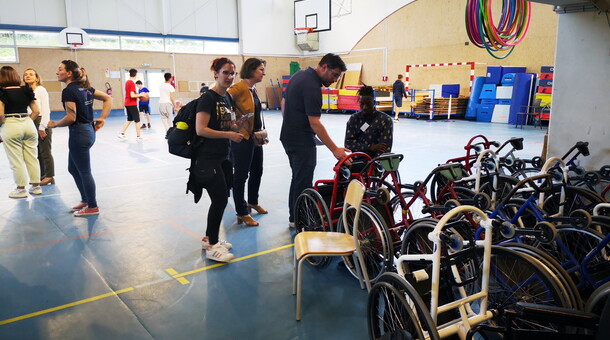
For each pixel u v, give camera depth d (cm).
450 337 209
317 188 350
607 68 368
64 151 902
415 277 199
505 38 484
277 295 290
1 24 1540
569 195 314
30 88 526
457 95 1520
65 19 1658
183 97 1962
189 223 441
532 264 199
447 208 250
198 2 1931
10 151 526
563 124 401
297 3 2058
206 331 248
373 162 304
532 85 1271
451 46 1590
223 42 2031
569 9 380
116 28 1761
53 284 308
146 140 1065
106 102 474
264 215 467
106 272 327
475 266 207
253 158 452
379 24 1844
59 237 402
